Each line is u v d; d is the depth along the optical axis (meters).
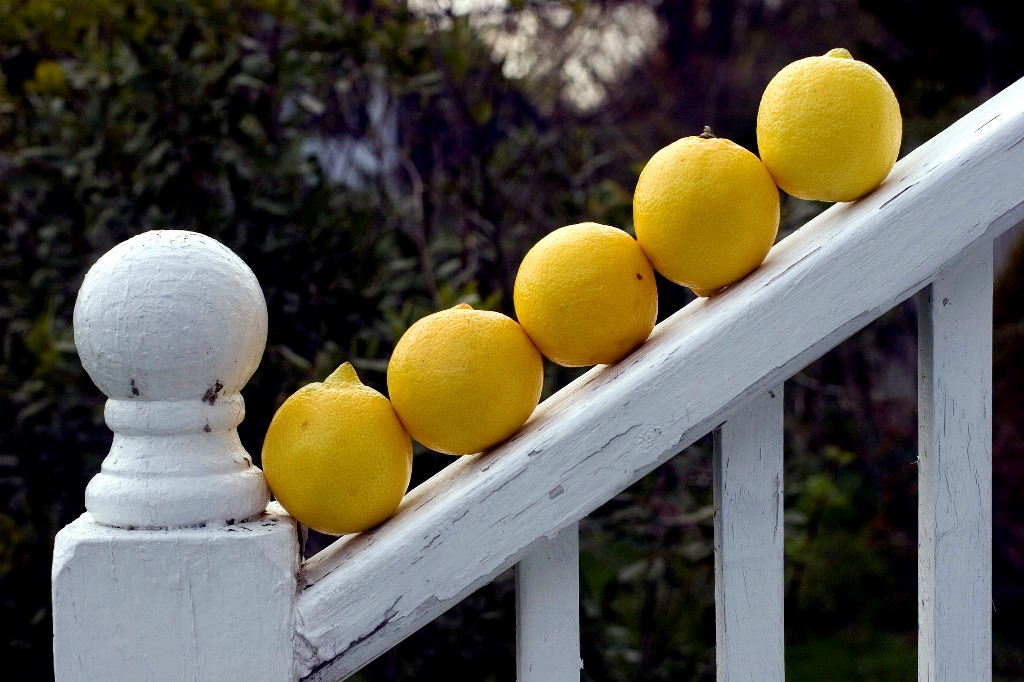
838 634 3.09
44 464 1.71
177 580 0.58
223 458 0.60
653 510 1.89
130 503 0.58
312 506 0.61
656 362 0.59
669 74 5.04
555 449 0.59
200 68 1.82
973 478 0.65
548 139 2.33
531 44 2.91
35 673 1.64
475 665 1.63
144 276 0.57
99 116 1.75
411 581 0.59
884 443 3.32
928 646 0.66
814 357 0.60
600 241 0.63
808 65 0.63
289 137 1.93
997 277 3.49
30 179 1.80
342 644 0.59
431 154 2.29
